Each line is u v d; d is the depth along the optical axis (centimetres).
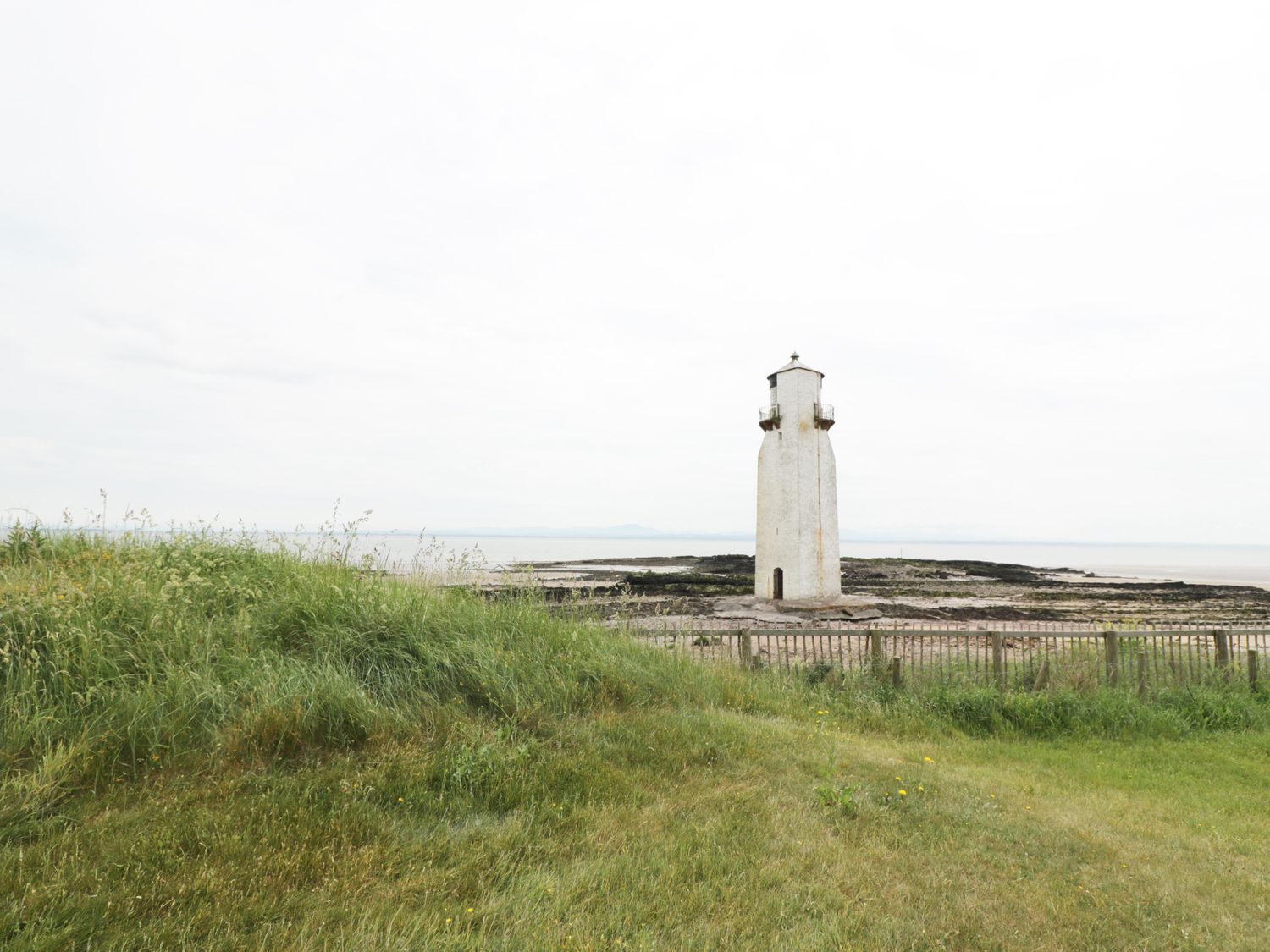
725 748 632
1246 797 643
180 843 401
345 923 345
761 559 2888
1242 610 3225
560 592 2772
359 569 957
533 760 561
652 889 396
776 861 438
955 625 2242
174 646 598
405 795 486
